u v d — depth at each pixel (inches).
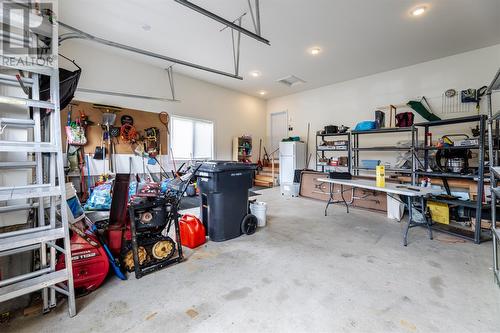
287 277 76.7
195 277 76.7
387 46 160.1
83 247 66.5
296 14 124.5
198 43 159.6
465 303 62.7
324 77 226.8
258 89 273.7
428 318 57.1
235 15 126.0
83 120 164.4
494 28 135.7
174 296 66.4
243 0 112.7
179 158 229.5
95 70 173.3
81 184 164.2
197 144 248.5
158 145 208.2
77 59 165.2
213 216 107.7
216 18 94.3
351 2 114.1
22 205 60.6
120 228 80.4
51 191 54.9
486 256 91.7
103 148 174.1
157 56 134.6
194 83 239.0
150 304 62.8
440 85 178.2
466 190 131.2
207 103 251.9
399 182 153.9
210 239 110.0
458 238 111.0
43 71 54.4
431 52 168.7
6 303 59.3
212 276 77.3
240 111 289.0
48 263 63.1
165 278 76.0
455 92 170.6
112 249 79.0
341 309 60.7
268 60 187.2
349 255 93.4
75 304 61.2
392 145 202.1
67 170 157.8
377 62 188.1
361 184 126.1
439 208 129.5
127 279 75.0
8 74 59.0
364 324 55.2
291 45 160.6
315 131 266.4
